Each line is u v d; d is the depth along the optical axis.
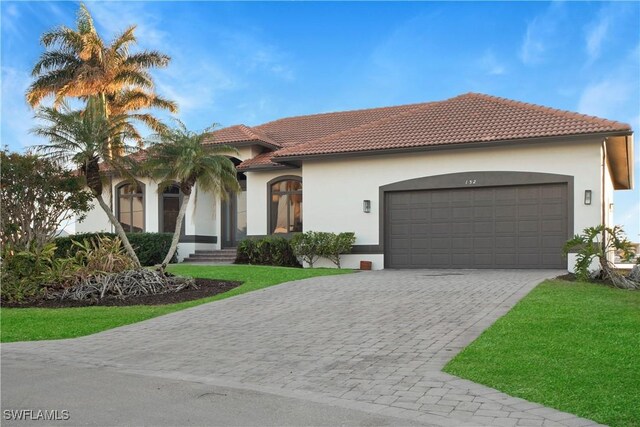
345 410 6.18
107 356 9.20
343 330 10.19
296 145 23.59
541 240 18.11
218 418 5.98
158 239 24.28
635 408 5.80
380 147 19.75
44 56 28.55
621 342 8.16
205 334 10.60
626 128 16.83
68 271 15.64
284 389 7.08
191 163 15.98
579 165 17.61
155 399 6.70
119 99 29.47
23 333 11.05
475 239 18.97
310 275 17.22
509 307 11.12
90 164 16.28
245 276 17.22
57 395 6.89
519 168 18.33
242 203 26.27
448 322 10.23
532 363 7.41
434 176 19.44
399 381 7.14
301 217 23.38
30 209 17.88
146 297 14.73
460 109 21.55
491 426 5.56
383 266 20.03
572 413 5.81
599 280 14.80
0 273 14.89
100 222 27.14
